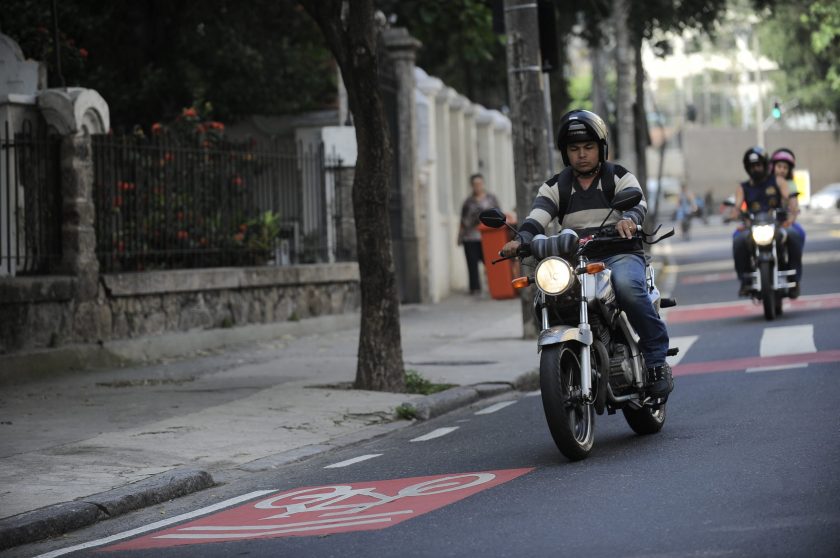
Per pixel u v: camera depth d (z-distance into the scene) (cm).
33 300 4200
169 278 4838
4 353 4088
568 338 2469
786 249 5247
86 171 4459
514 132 5059
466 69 11188
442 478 2494
